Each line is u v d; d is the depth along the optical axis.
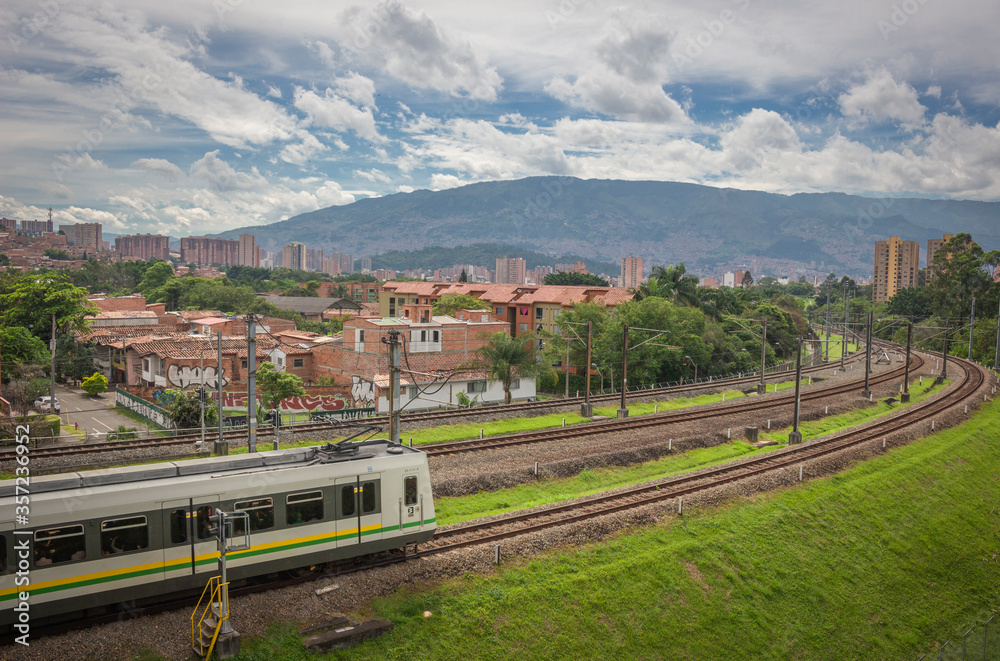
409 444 31.73
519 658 15.07
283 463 16.47
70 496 13.16
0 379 43.72
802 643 18.81
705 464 32.50
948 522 28.03
